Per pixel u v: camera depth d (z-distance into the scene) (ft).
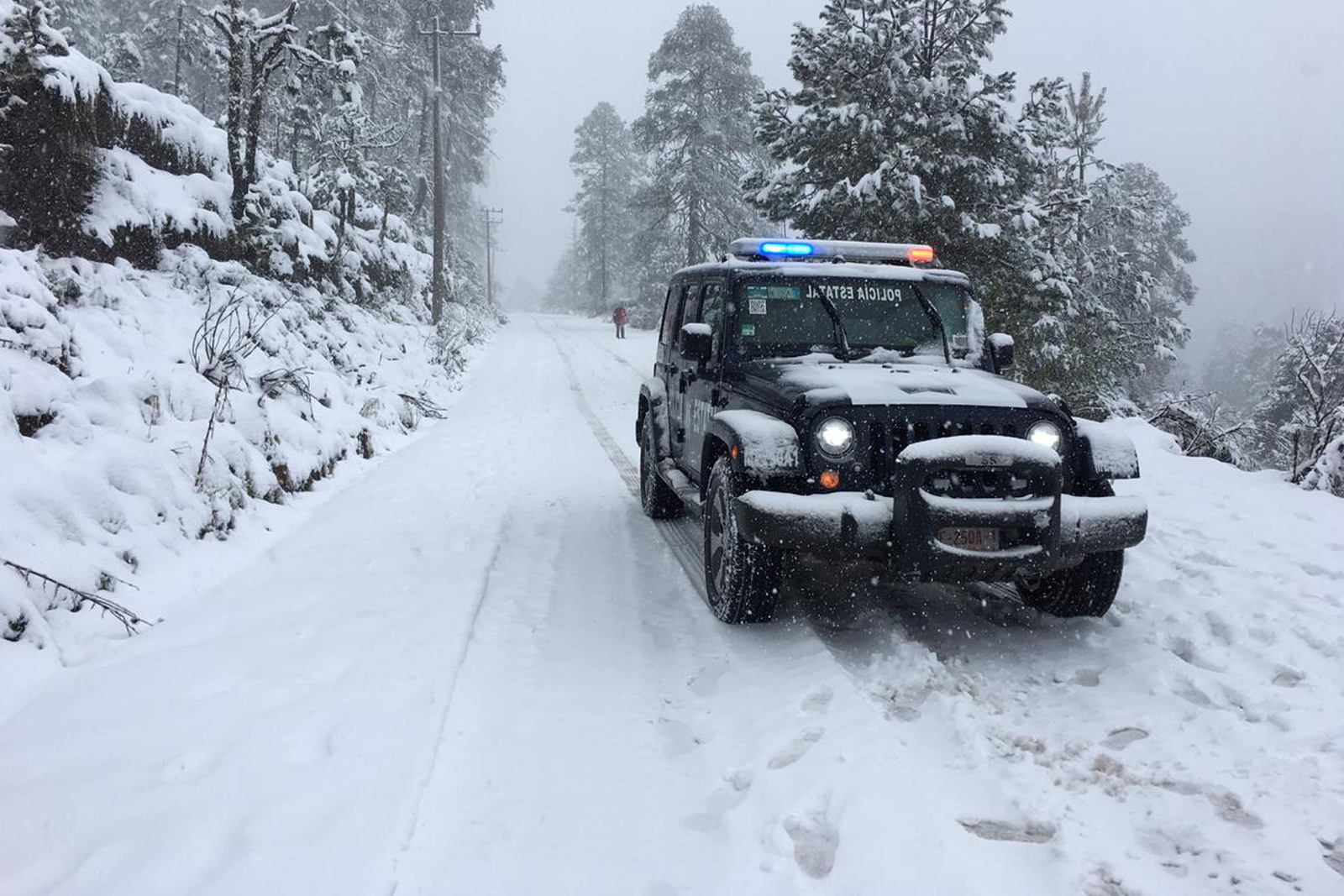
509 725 11.73
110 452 17.57
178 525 18.02
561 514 24.27
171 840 8.58
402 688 12.24
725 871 8.60
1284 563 18.21
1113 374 55.21
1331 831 9.16
